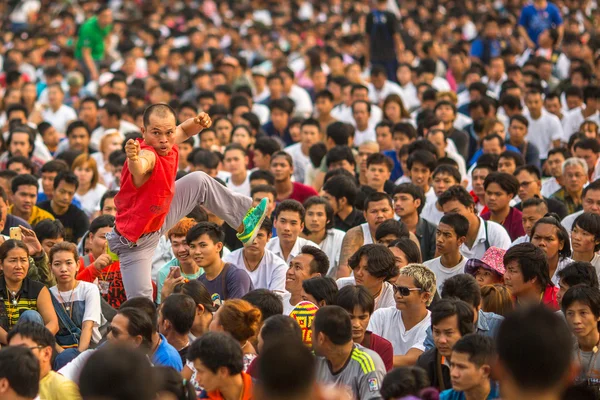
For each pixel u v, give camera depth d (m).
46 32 38.81
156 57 32.50
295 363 5.11
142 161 8.88
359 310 9.92
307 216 14.35
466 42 34.38
